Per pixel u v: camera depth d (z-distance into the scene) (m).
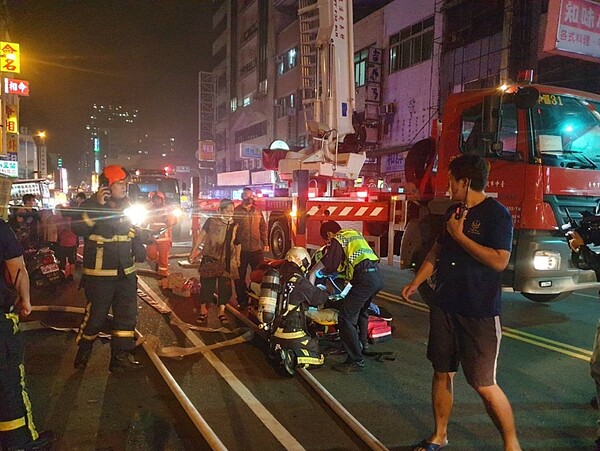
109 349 5.04
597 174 5.85
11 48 19.88
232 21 50.38
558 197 5.57
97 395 3.92
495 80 18.80
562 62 16.12
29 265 7.98
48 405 3.73
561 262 5.58
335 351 4.95
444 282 2.86
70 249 8.70
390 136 24.95
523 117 5.55
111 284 4.31
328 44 8.80
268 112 41.84
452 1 20.67
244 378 4.34
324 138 8.95
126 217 4.35
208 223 6.00
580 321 6.39
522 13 17.44
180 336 5.57
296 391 4.07
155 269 9.96
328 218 8.46
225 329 5.66
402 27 24.05
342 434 3.35
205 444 3.18
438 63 21.67
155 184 17.88
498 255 2.62
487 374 2.74
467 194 2.79
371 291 4.51
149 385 4.14
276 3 40.16
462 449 3.15
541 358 4.95
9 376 2.75
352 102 9.07
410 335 5.73
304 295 4.51
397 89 24.53
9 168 25.11
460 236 2.71
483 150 5.98
